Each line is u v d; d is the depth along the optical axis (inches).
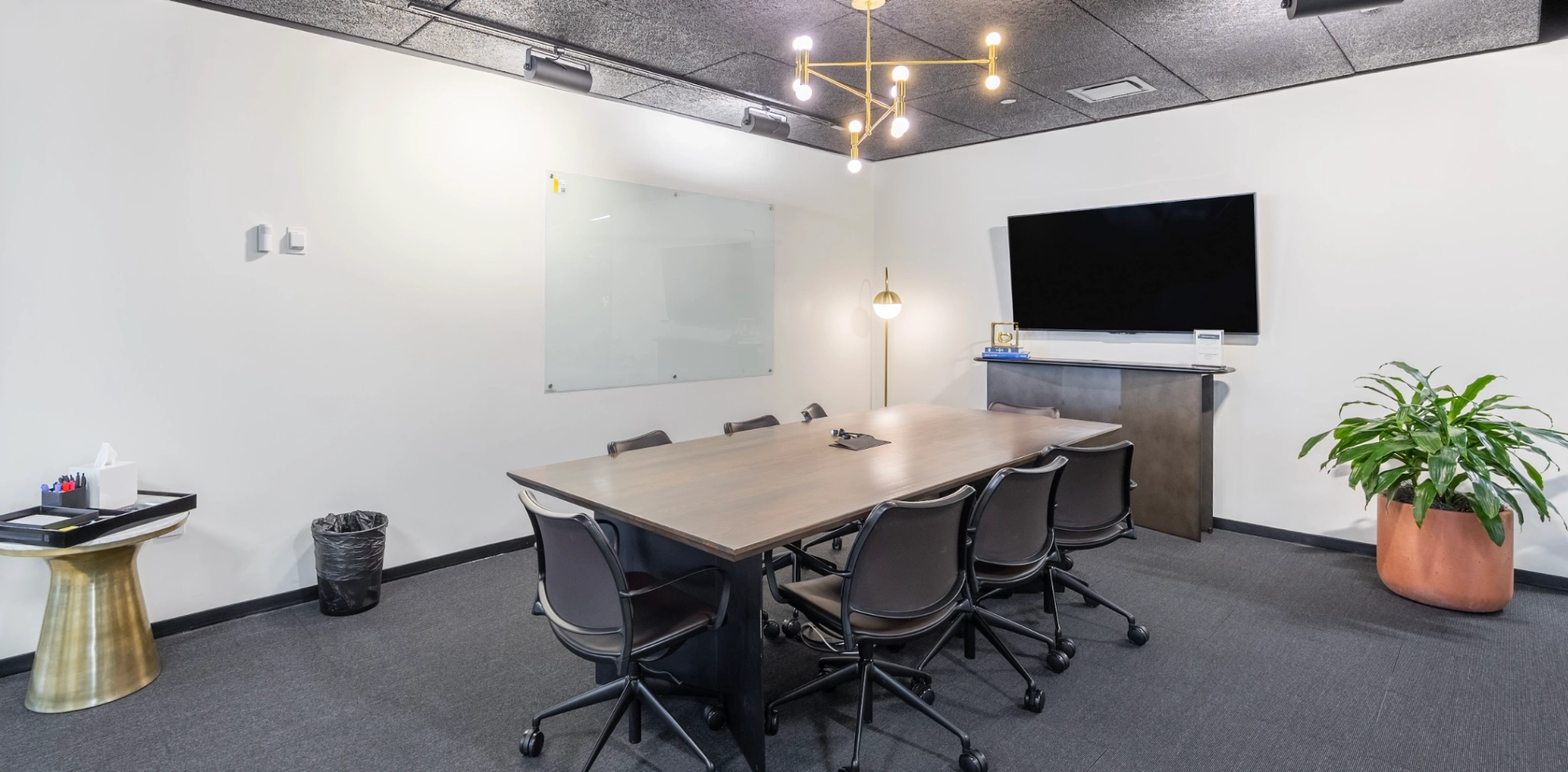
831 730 93.2
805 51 105.8
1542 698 99.0
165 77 115.0
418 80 142.8
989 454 116.6
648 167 181.2
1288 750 87.7
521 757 87.4
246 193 123.6
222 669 108.3
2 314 103.5
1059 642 112.7
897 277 239.0
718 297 199.5
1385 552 136.2
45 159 105.8
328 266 133.3
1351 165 155.2
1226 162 171.5
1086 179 194.4
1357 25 125.6
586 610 79.2
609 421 177.9
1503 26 126.3
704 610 86.4
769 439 131.6
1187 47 135.8
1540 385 137.6
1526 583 141.2
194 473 120.9
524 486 102.3
